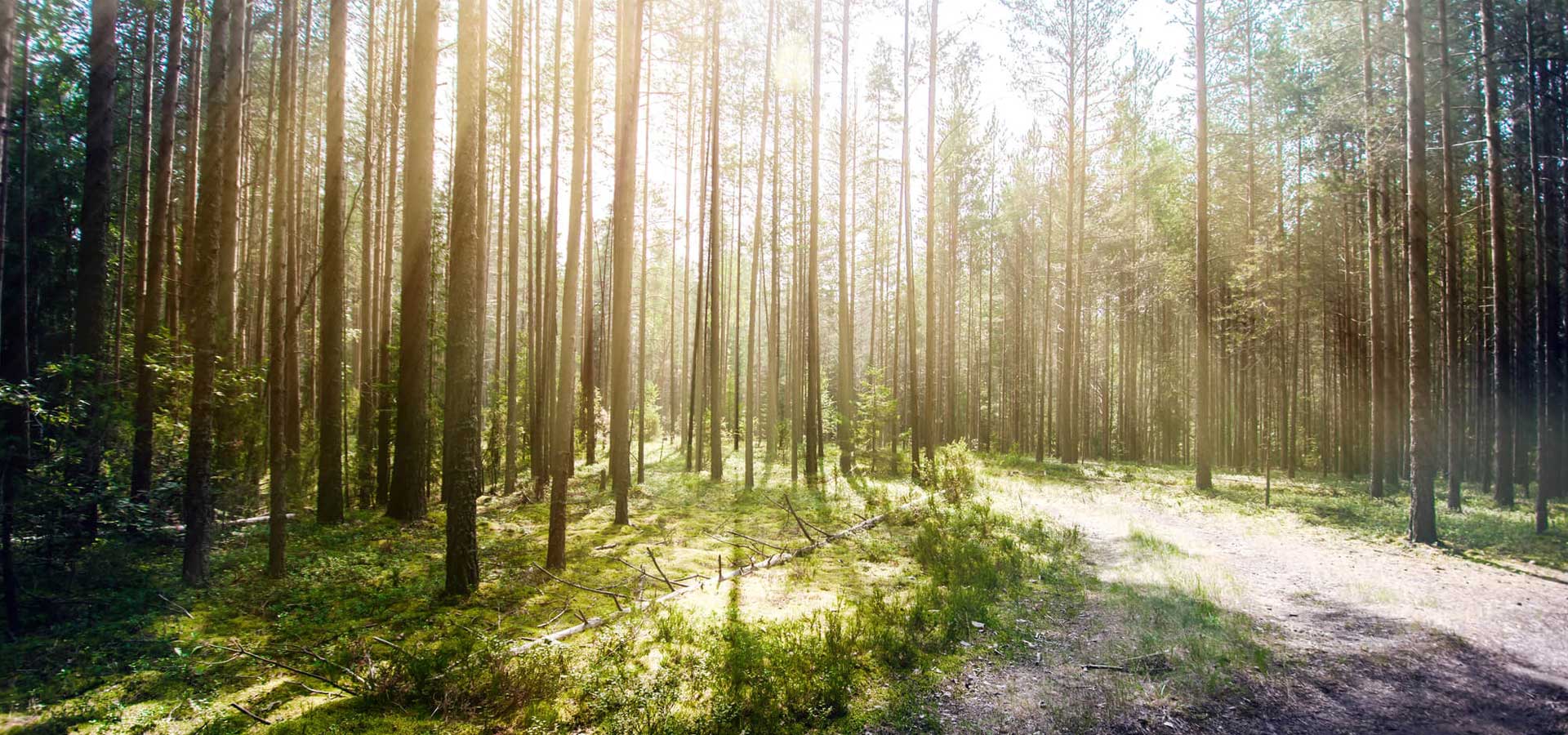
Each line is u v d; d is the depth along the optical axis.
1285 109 19.42
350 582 8.34
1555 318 16.30
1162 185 27.06
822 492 17.19
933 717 4.76
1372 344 17.20
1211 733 4.59
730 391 36.59
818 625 6.35
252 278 17.50
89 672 5.37
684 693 4.96
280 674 5.55
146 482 8.59
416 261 12.29
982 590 7.73
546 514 13.93
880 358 43.75
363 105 17.58
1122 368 36.12
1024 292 37.78
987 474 21.47
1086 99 26.36
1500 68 14.59
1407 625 6.64
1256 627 6.58
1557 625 6.62
